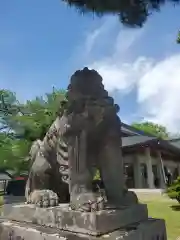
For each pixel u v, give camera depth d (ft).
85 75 7.32
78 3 7.01
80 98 7.14
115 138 7.27
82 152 6.91
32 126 40.09
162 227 7.42
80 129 6.98
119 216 6.40
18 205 7.90
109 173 7.22
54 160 8.31
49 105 41.39
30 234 6.65
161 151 70.79
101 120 7.02
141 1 6.81
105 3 6.82
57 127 8.11
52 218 6.68
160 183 68.59
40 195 7.38
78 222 6.11
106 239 5.70
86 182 6.80
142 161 65.82
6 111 47.19
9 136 46.55
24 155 40.40
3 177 64.34
